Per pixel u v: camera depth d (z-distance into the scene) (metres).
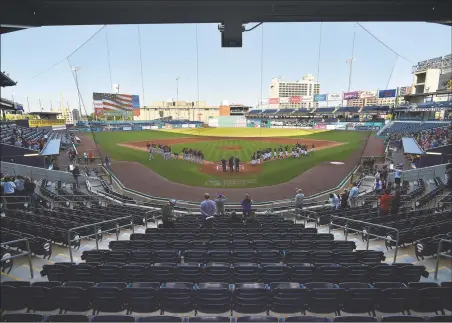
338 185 19.98
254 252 7.02
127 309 4.90
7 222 8.99
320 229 11.20
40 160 22.66
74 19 3.09
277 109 70.56
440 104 47.56
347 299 4.80
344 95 51.75
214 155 30.45
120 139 41.84
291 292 4.86
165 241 7.91
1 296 4.73
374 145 36.62
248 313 4.88
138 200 17.62
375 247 8.71
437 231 8.27
